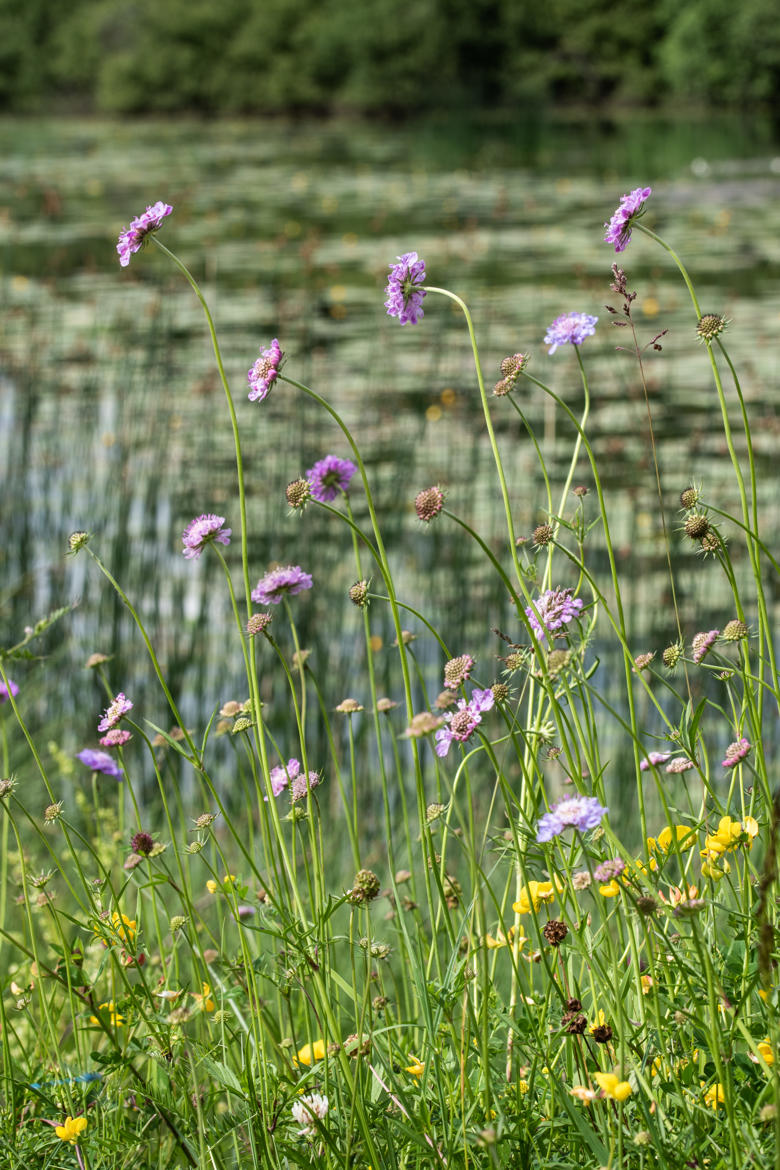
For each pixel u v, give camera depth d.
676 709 6.83
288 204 27.92
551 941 2.42
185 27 58.59
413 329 15.27
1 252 21.62
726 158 33.84
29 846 5.68
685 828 2.57
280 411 11.82
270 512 9.24
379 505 9.72
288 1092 2.47
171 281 14.51
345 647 7.91
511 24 57.75
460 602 8.01
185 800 6.44
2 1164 2.52
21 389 11.34
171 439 11.07
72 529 9.56
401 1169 2.32
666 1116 2.30
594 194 27.88
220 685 7.66
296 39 57.12
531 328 14.62
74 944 2.71
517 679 4.70
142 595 8.62
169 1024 2.56
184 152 41.69
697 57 49.84
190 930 2.81
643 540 9.04
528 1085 2.42
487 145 41.44
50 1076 2.79
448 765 6.18
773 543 8.51
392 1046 2.77
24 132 53.00
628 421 11.63
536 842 2.46
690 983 2.42
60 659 7.88
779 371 12.92
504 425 11.63
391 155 39.38
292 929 2.54
